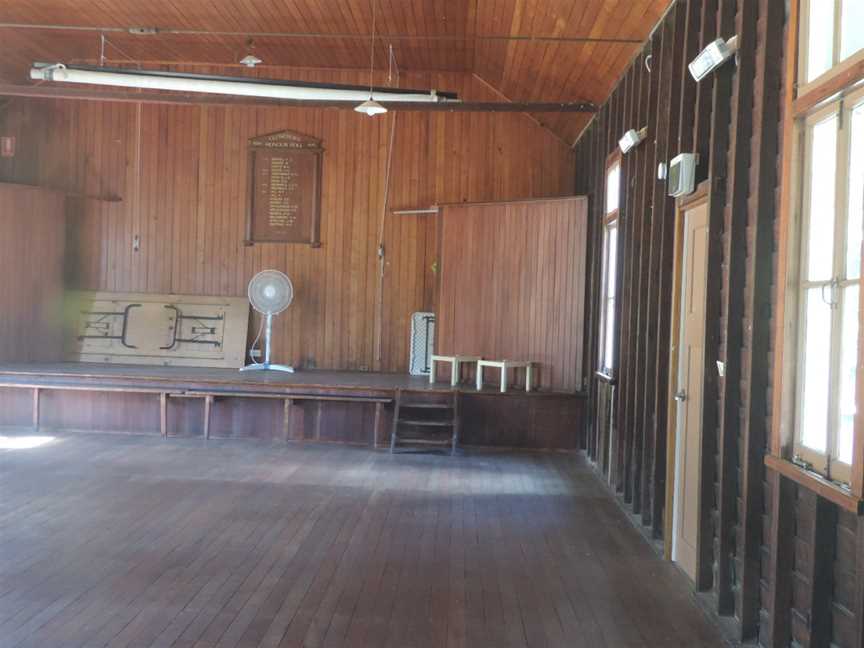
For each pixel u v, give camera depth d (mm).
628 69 6793
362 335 10180
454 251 9250
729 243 3859
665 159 5227
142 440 8258
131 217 10266
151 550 4656
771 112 3461
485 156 10070
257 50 9742
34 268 9805
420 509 5797
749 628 3551
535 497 6297
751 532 3525
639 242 6133
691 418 4504
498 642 3527
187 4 8352
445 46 9250
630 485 6102
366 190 10172
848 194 2752
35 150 10305
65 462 7059
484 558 4715
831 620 2922
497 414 8320
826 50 2977
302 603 3904
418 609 3881
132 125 10258
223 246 10234
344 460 7551
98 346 10102
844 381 2764
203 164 10234
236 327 10117
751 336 3506
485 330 9000
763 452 3510
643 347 5848
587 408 8188
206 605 3842
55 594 3920
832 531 2900
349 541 4957
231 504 5766
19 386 8594
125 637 3441
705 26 4508
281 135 10195
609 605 4023
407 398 8289
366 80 10297
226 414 8555
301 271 10203
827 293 2879
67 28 8328
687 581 4418
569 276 8414
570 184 9953
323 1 8148
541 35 7270
